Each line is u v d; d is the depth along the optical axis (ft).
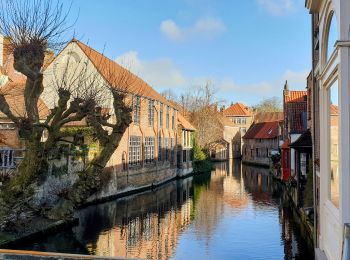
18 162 51.60
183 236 49.83
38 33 35.24
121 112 41.52
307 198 48.62
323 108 25.81
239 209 69.41
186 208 70.85
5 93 55.83
